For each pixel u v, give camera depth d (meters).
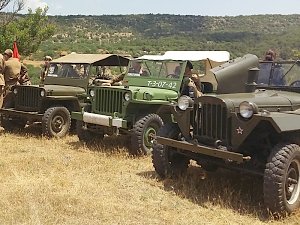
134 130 7.29
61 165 6.57
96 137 8.38
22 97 9.26
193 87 7.94
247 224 4.56
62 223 4.32
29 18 19.17
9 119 9.59
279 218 4.69
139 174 6.30
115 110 7.65
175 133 5.82
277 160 4.66
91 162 6.84
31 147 7.91
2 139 8.59
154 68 8.45
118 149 7.69
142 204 5.04
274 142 5.21
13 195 4.96
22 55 19.12
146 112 7.68
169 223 4.50
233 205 5.08
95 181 5.81
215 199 5.18
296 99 5.64
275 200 4.64
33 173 6.04
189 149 5.27
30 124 9.62
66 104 9.20
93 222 4.39
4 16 19.06
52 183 5.55
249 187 5.76
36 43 19.33
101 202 4.95
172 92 7.93
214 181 5.95
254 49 42.59
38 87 8.91
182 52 12.23
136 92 7.48
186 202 5.16
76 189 5.36
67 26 68.00
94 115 7.77
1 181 5.57
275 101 5.36
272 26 64.19
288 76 6.47
